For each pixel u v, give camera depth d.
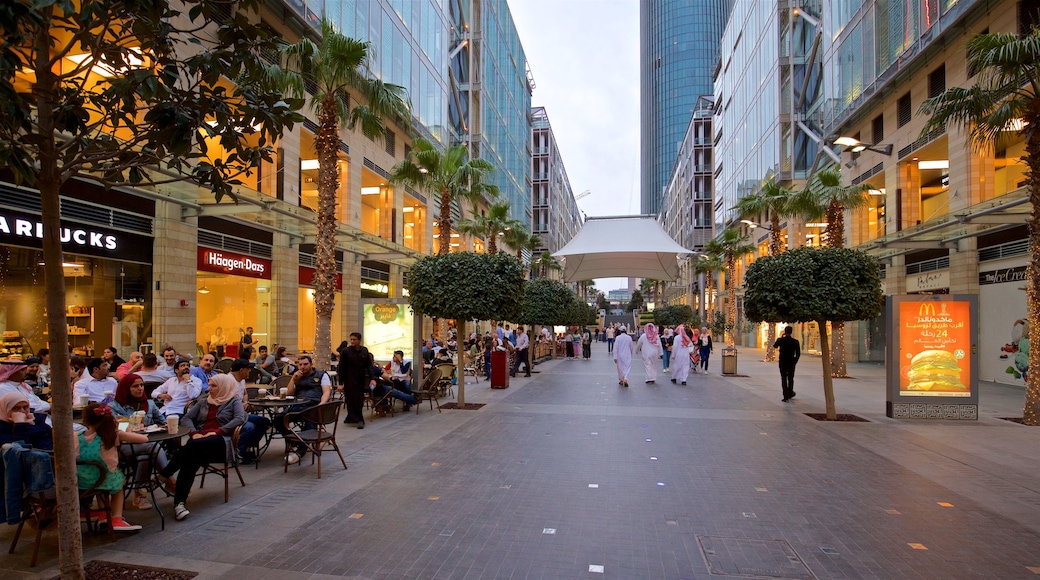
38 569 4.14
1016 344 17.05
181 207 14.04
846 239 28.64
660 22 190.00
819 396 14.59
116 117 3.83
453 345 24.64
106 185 4.06
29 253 10.81
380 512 5.45
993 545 4.67
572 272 28.58
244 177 14.77
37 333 10.86
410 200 30.50
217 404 6.53
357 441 8.77
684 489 6.25
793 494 6.09
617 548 4.60
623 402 13.43
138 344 13.08
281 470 7.04
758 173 42.78
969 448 8.38
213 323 15.80
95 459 4.54
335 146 12.62
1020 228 16.89
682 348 17.95
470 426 10.12
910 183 23.20
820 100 32.38
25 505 4.28
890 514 5.45
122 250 12.64
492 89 47.94
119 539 4.73
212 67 3.75
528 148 68.38
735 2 51.22
